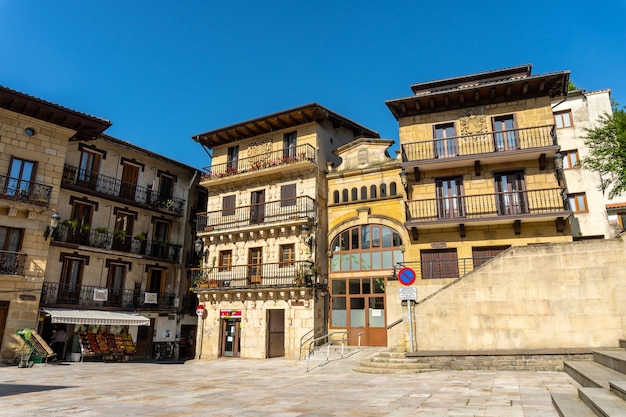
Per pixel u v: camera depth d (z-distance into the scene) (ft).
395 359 47.44
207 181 92.07
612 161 59.82
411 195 72.64
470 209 68.59
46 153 74.38
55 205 74.08
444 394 29.89
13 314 66.64
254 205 82.89
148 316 89.25
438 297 49.49
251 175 86.28
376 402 27.84
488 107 71.10
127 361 80.89
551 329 45.24
